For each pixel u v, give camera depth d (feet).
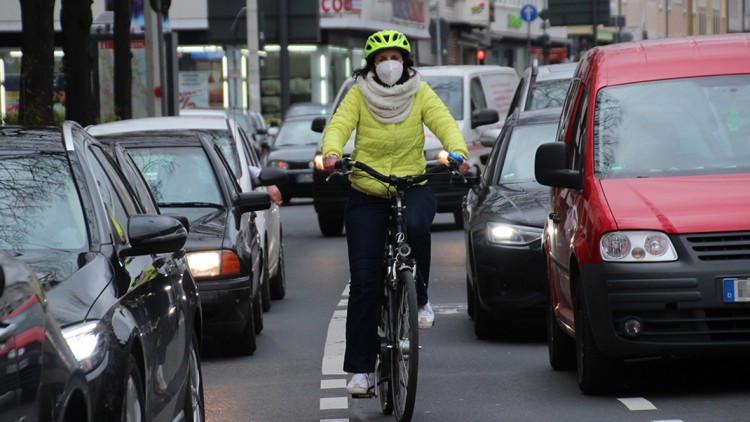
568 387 82.38
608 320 75.20
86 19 224.53
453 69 216.13
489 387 83.41
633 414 72.95
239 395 83.92
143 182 73.31
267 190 134.82
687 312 74.49
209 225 102.63
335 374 91.20
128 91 264.11
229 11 297.94
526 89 167.32
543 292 100.27
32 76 185.78
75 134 59.06
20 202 54.65
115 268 52.26
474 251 103.40
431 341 104.83
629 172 80.59
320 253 187.32
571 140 88.28
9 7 471.62
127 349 47.73
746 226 74.13
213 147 115.55
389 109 73.10
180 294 62.44
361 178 72.69
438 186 206.28
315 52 494.59
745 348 74.33
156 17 288.71
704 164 80.64
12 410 36.58
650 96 84.69
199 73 491.31
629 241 74.95
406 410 69.62
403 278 70.44
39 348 38.88
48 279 47.96
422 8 565.12
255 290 110.63
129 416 48.21
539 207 103.04
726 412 72.43
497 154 117.70
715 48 87.51
